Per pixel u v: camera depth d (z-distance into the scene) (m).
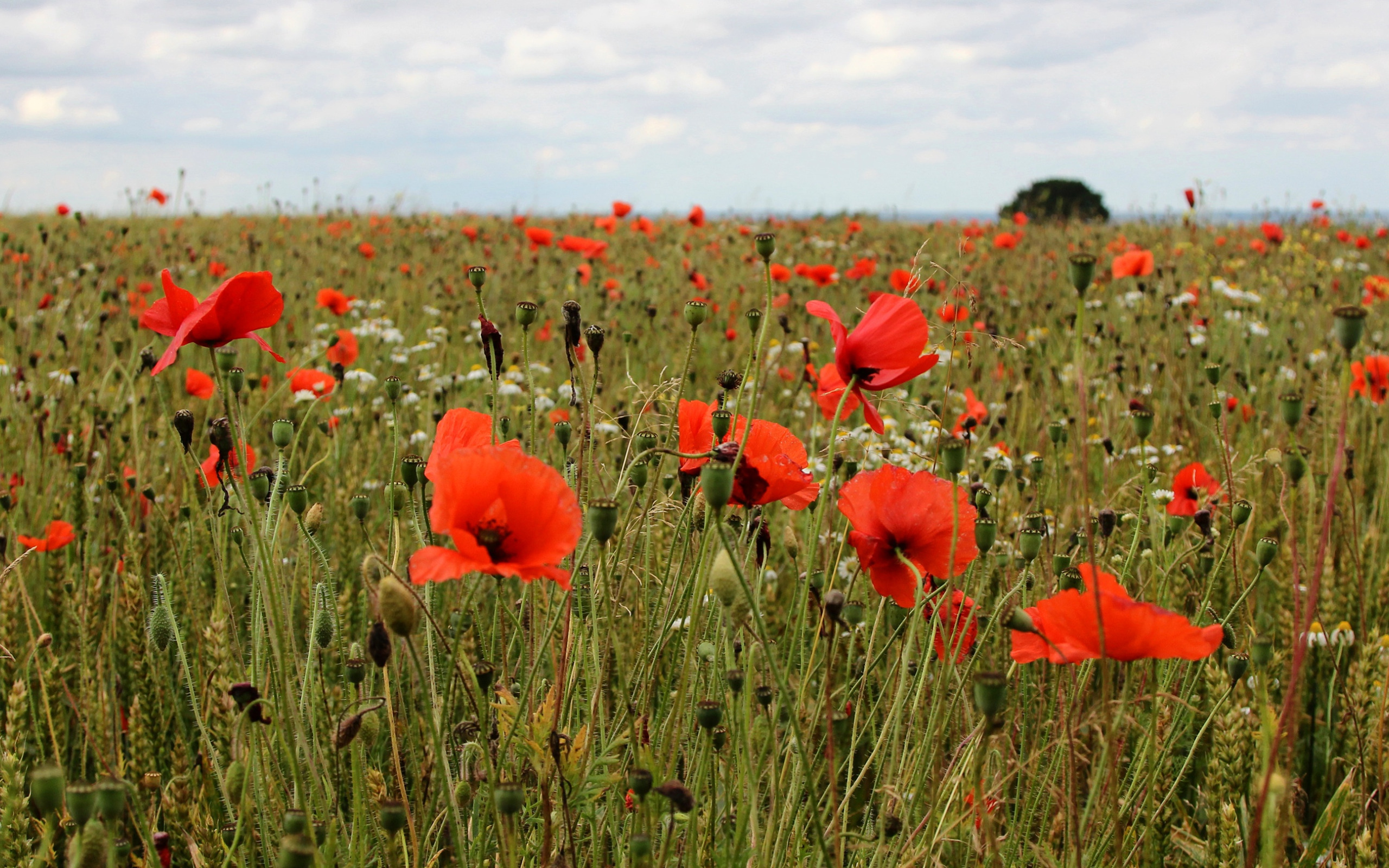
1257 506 3.90
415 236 14.50
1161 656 1.70
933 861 2.02
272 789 2.18
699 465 2.17
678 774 2.26
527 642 2.33
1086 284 1.62
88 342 6.28
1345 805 2.41
